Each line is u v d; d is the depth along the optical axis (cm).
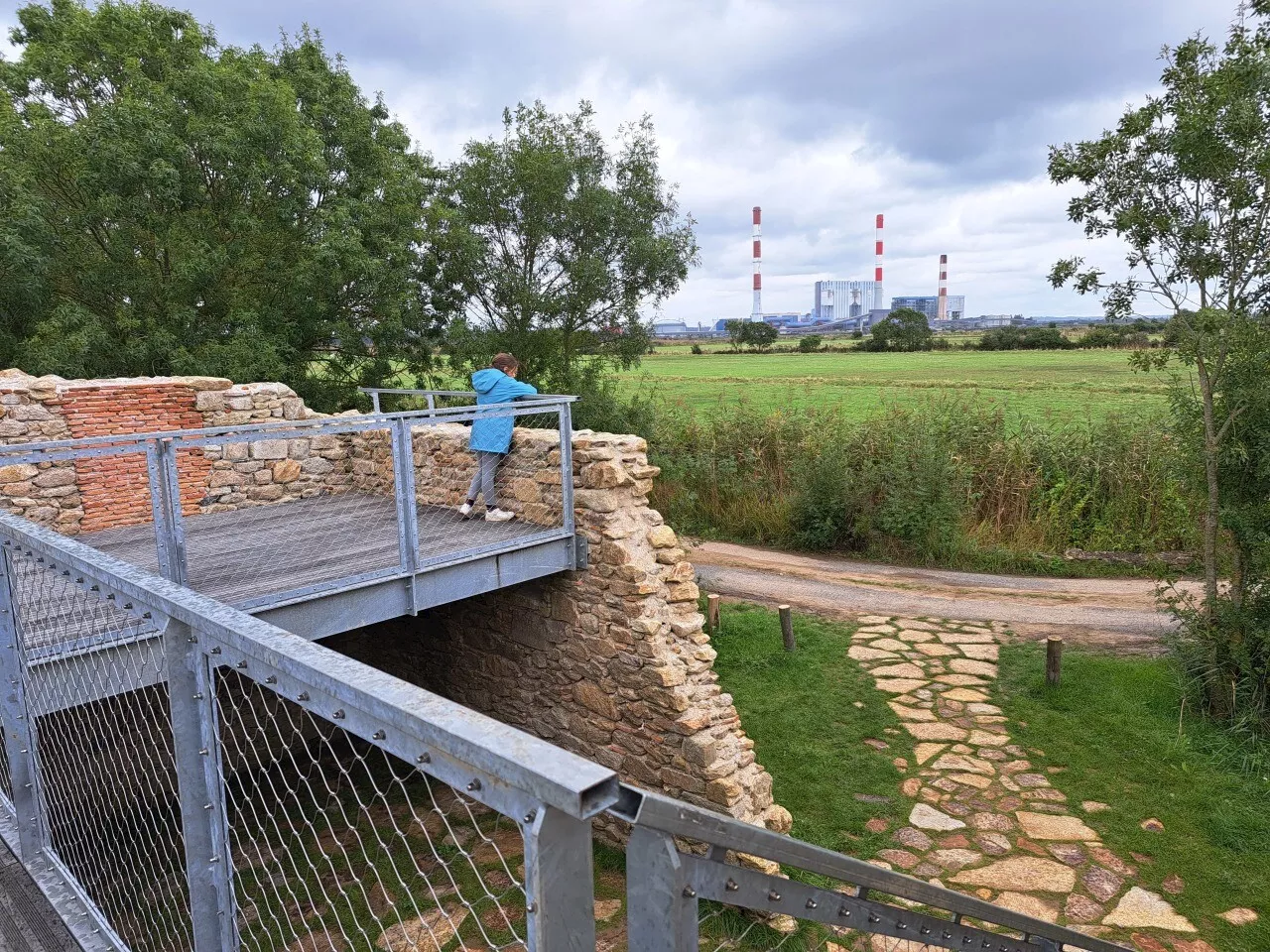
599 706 819
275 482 1044
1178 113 866
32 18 1933
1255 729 932
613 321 2198
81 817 323
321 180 1766
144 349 1536
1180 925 654
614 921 618
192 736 182
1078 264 952
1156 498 1612
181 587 181
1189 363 913
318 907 632
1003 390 2975
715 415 2252
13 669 281
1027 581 1541
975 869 728
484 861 697
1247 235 861
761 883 150
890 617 1362
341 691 125
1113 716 984
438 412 688
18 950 253
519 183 2041
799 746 949
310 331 1828
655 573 795
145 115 1518
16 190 1478
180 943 303
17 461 486
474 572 733
